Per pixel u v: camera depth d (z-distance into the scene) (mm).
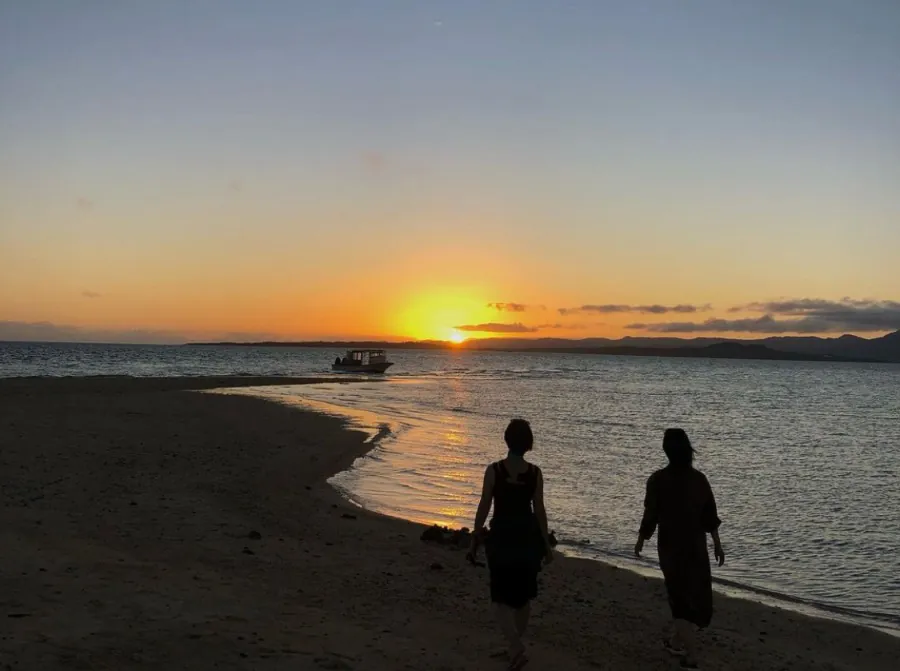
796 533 13852
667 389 77938
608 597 8719
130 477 14242
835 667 6867
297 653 5656
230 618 6359
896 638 8000
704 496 6215
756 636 7719
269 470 17047
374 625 6629
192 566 8203
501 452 22984
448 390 63312
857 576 10992
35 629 5660
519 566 5637
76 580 7109
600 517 14438
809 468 23391
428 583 8359
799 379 124938
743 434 34562
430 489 16562
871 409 54375
